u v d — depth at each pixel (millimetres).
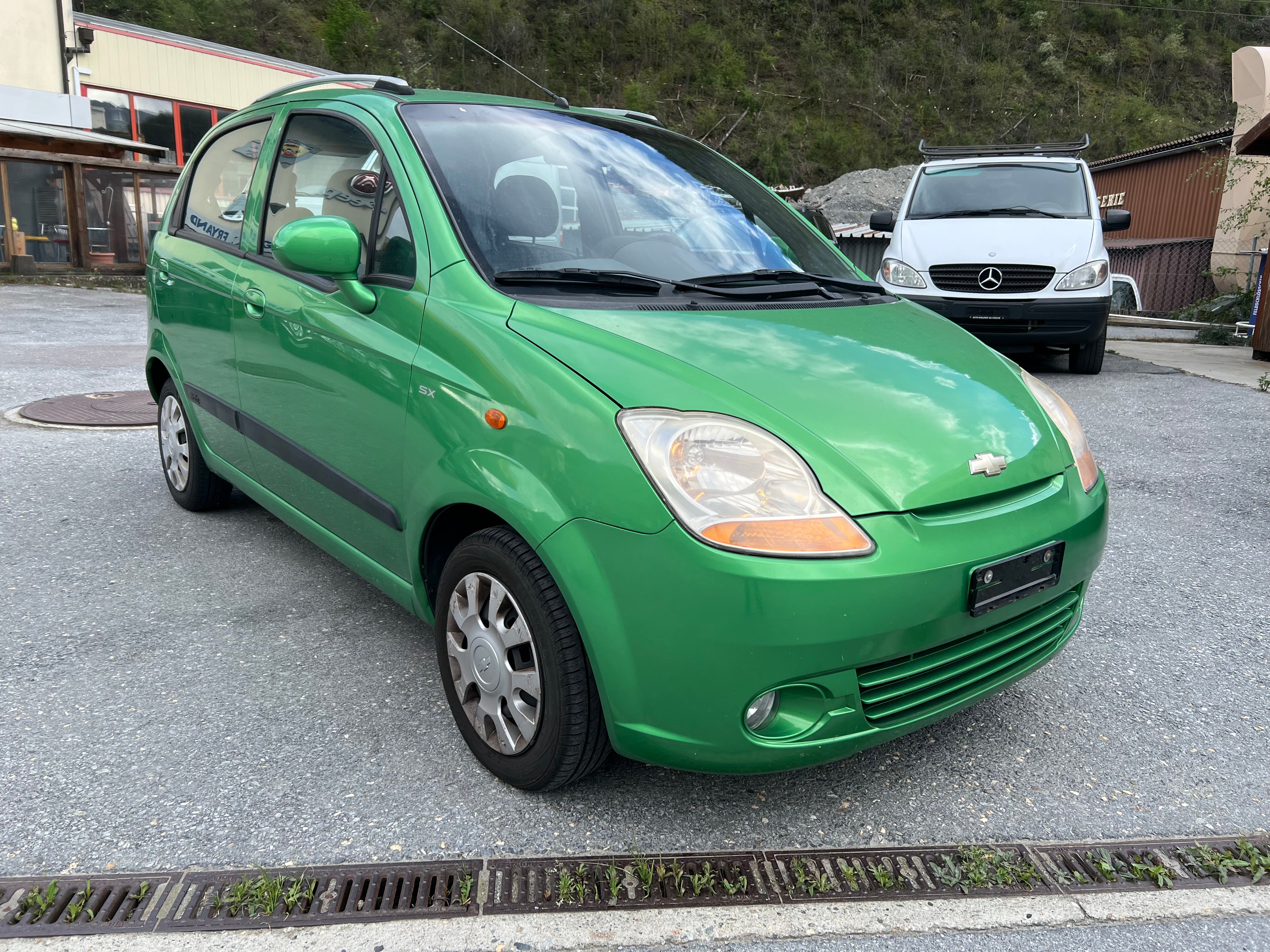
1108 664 3119
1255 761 2561
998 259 7875
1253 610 3566
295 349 2898
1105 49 114562
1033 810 2314
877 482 1982
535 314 2262
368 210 2760
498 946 1797
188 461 4047
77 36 19766
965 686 2205
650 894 1956
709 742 1932
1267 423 6684
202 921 1830
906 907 1957
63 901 1869
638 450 1909
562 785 2223
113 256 17750
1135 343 12992
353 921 1846
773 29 114188
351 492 2721
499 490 2086
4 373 7000
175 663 2859
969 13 118000
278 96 3533
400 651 3002
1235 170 19109
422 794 2264
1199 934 1916
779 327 2451
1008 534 2113
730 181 3414
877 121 99375
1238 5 120000
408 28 90875
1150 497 4984
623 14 104500
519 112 3066
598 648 1960
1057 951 1856
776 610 1814
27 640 2953
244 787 2258
